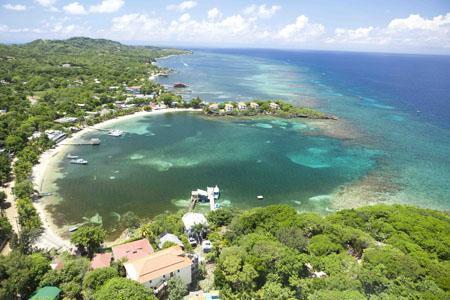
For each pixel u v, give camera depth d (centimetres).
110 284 4275
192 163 10800
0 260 4800
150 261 4972
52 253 5900
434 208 8412
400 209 7362
